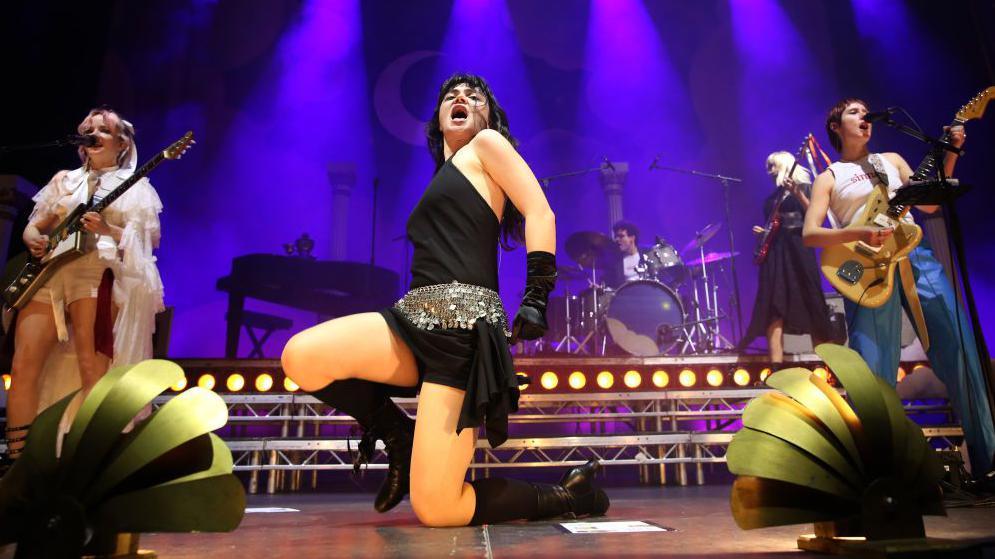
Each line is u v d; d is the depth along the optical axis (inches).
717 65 488.7
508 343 73.7
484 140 80.0
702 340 249.1
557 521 77.2
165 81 458.9
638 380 175.3
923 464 48.6
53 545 42.6
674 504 104.0
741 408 191.3
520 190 76.8
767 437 50.2
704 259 284.0
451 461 70.1
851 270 116.7
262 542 59.3
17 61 311.1
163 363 49.8
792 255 183.2
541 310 71.0
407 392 80.0
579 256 299.0
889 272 115.4
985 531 59.9
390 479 79.0
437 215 78.4
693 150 491.5
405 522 79.0
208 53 474.0
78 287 110.6
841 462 48.4
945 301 113.5
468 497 71.5
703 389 172.1
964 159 286.8
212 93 479.2
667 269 274.8
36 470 44.2
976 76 331.0
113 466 44.8
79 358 110.2
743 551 51.6
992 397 79.4
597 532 64.8
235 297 284.2
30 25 315.6
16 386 107.1
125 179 118.7
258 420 162.9
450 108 89.7
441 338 72.5
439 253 76.4
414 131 510.9
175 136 463.2
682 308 245.0
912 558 43.8
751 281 438.6
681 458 160.4
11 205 247.3
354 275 294.4
